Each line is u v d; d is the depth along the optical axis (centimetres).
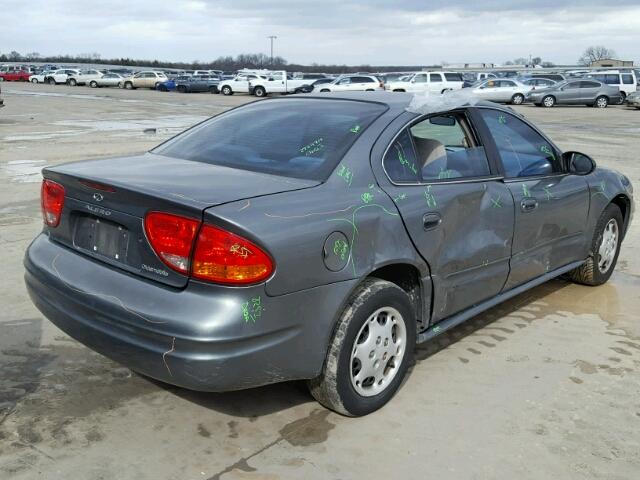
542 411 329
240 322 253
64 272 304
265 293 258
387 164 323
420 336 347
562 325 447
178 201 261
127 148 1320
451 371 372
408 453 290
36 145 1353
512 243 398
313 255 271
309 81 4428
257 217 261
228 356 254
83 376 353
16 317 429
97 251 302
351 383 305
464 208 355
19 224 673
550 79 3878
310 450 291
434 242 335
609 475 278
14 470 269
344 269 285
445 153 362
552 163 449
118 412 318
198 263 257
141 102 3288
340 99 377
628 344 417
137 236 278
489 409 330
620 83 3562
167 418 314
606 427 316
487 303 397
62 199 320
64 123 1955
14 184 905
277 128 352
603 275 528
